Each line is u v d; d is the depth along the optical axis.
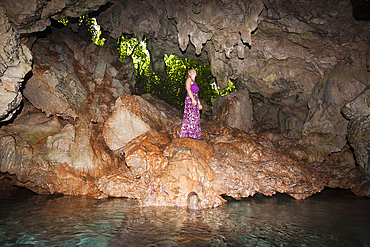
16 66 4.92
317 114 8.92
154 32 9.44
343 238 3.29
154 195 5.36
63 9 6.76
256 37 8.45
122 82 10.12
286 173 6.73
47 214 4.35
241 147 7.68
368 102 6.62
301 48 8.45
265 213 4.55
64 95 7.39
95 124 8.30
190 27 8.11
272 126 11.26
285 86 9.81
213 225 3.81
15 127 6.96
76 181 6.58
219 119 9.59
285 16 7.28
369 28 6.84
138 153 6.31
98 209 4.80
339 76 8.34
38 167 6.54
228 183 6.00
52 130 7.29
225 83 10.00
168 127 8.41
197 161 5.81
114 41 11.69
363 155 6.71
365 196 6.21
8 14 5.36
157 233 3.43
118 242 3.08
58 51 8.31
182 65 12.68
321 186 6.97
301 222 3.99
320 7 6.55
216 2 7.44
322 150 8.48
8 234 3.31
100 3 6.89
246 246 3.01
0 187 6.83
